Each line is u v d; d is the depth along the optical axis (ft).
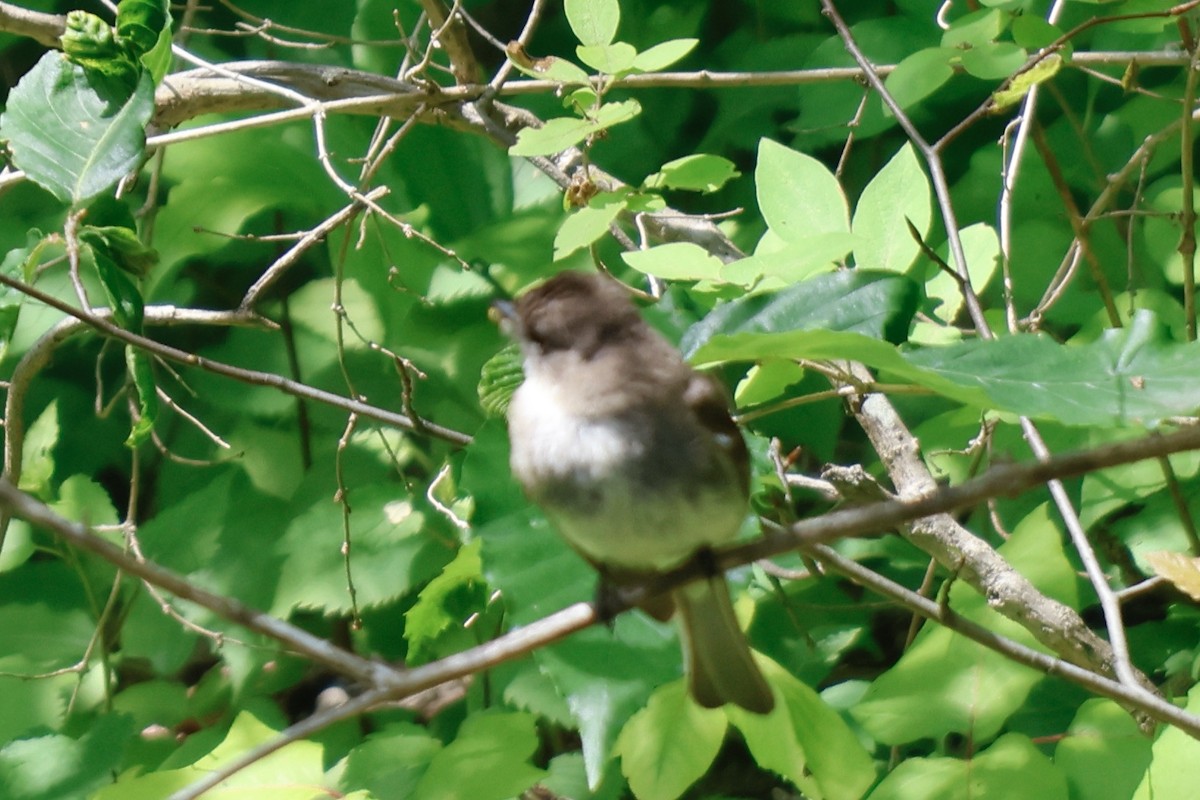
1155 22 20.83
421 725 23.40
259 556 26.25
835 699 22.47
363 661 12.82
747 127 29.50
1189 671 22.27
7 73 33.47
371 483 25.95
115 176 18.24
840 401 25.86
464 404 27.30
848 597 24.84
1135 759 17.28
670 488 15.99
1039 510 20.06
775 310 16.37
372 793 19.06
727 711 17.54
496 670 23.67
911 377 11.60
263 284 23.12
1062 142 27.22
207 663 29.43
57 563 27.61
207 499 27.20
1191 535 20.90
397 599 25.14
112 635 26.76
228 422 29.84
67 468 30.60
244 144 28.07
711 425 16.35
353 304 28.32
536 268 27.48
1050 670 15.55
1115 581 24.39
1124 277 25.86
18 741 21.13
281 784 17.83
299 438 28.22
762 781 26.96
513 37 33.71
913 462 20.89
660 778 17.31
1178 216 21.99
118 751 20.94
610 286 17.40
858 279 16.25
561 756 23.09
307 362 28.37
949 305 21.91
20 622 26.94
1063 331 26.81
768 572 22.24
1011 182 22.26
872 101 26.78
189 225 27.73
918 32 26.78
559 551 17.34
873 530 14.24
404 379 19.54
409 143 29.04
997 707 17.80
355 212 22.93
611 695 16.31
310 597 25.02
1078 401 11.21
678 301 18.94
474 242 27.89
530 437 16.57
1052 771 16.89
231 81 25.64
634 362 16.47
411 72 24.27
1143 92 22.81
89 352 31.50
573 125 19.27
